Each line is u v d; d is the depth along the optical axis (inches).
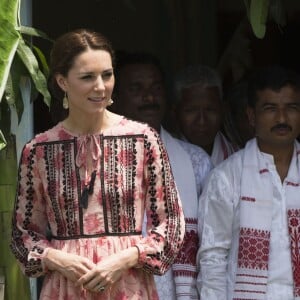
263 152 354.6
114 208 293.6
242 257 345.7
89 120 295.7
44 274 297.6
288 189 350.0
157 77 384.8
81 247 293.0
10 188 337.7
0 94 310.5
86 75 291.7
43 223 305.1
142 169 296.0
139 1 504.7
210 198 354.6
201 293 352.8
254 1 349.1
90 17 500.7
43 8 492.7
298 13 485.4
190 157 377.4
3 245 337.4
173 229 296.2
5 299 339.3
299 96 353.7
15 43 315.0
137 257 291.4
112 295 291.9
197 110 398.9
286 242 346.0
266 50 481.4
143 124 299.9
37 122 421.1
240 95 405.4
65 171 296.0
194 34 496.7
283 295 343.3
